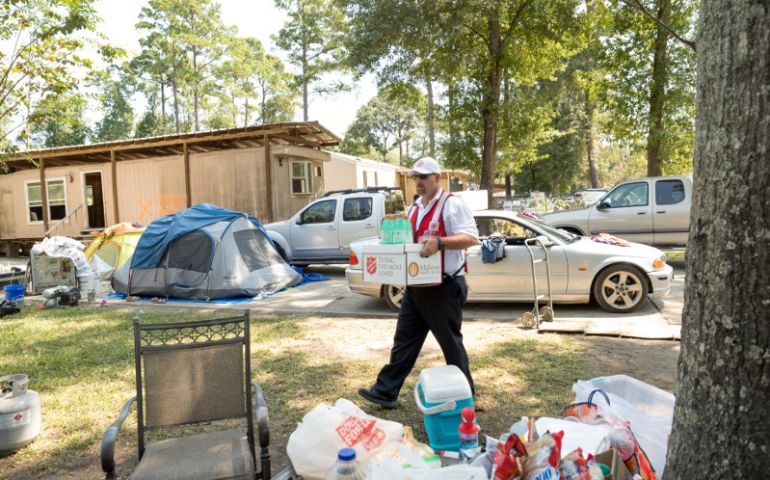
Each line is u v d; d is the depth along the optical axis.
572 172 37.34
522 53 16.83
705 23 2.00
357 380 4.98
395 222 3.70
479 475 2.12
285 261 11.74
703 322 2.02
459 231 3.64
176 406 2.89
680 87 13.66
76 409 4.54
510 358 5.36
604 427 2.60
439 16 14.09
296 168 16.12
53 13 8.00
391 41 15.00
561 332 6.27
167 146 15.85
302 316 7.92
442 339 3.79
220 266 9.57
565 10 14.30
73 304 9.59
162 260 9.87
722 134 1.92
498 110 16.28
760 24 1.82
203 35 41.03
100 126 51.31
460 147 17.25
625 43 14.12
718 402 1.97
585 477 2.08
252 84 46.47
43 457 3.76
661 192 10.97
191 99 48.25
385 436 2.66
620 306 7.39
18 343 6.85
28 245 19.50
